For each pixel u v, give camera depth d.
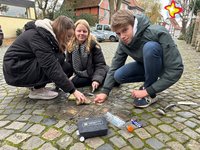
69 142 1.44
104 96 1.99
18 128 1.62
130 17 1.61
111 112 1.86
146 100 1.94
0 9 12.78
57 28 1.84
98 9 21.28
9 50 1.93
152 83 1.82
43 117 1.78
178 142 1.45
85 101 2.01
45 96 2.14
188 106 2.02
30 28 1.90
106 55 6.08
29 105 2.03
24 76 1.96
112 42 12.94
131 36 1.67
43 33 1.79
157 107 1.98
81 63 2.47
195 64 4.53
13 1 13.57
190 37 11.04
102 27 14.30
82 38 2.36
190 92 2.49
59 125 1.65
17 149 1.37
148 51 1.67
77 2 21.98
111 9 15.66
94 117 1.73
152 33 1.70
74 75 2.67
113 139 1.47
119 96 2.28
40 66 1.89
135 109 1.93
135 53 1.88
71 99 2.12
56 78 1.80
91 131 1.46
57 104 2.04
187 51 7.26
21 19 13.92
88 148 1.38
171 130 1.59
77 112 1.86
